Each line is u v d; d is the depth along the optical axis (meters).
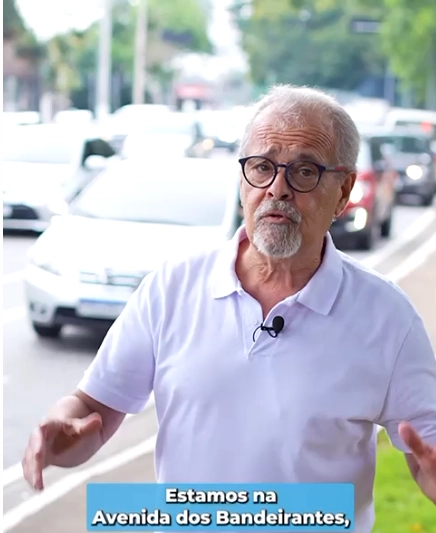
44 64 61.75
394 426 3.36
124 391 3.47
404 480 6.35
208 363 3.29
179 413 3.32
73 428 3.17
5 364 10.23
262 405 3.24
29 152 20.12
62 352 10.78
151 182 11.66
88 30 66.81
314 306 3.29
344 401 3.24
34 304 10.91
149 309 3.43
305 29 83.25
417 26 63.12
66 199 17.30
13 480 7.14
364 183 19.44
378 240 21.39
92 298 10.52
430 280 16.34
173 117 30.97
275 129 3.29
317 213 3.31
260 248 3.29
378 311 3.33
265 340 3.28
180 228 10.94
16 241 19.14
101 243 10.73
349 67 82.50
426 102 66.44
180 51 87.06
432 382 3.33
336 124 3.33
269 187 3.28
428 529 5.59
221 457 3.26
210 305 3.36
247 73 86.25
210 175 11.70
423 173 29.02
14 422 8.45
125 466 7.46
